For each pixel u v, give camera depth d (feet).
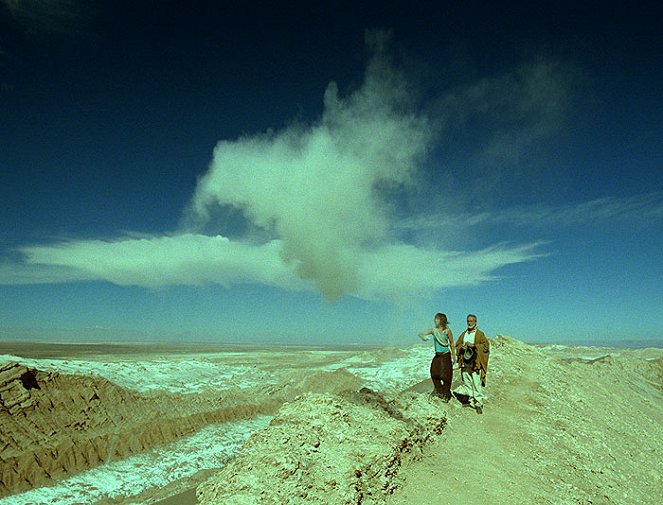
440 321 38.04
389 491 23.81
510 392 44.68
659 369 128.47
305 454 23.32
